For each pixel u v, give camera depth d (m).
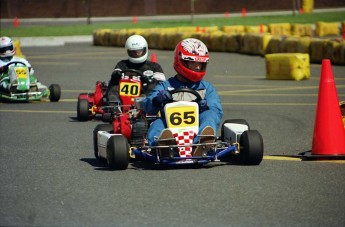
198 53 25.03
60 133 34.41
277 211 18.25
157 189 21.02
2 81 48.00
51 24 149.62
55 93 47.97
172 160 23.42
